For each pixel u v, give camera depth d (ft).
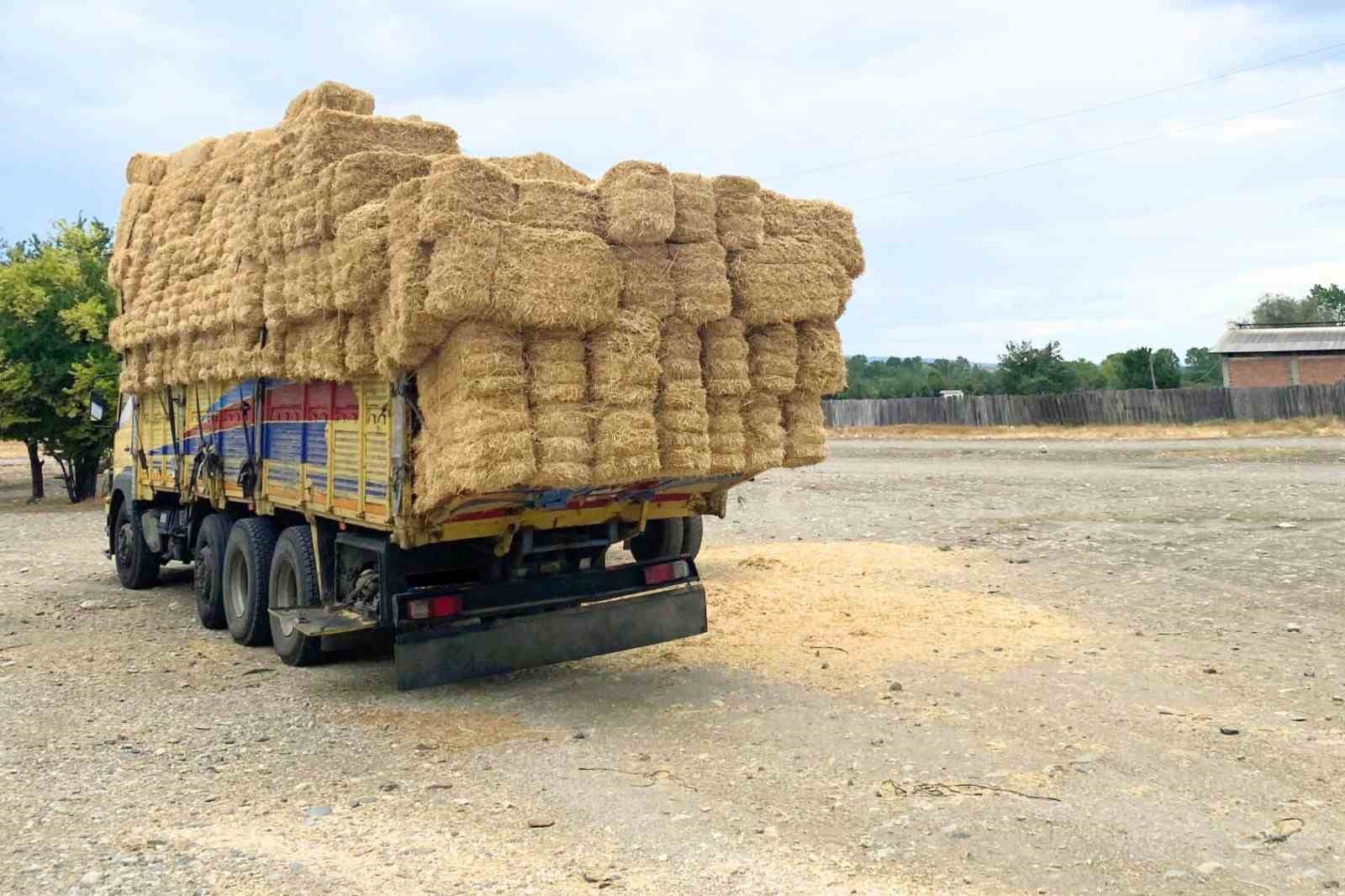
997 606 30.94
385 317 20.80
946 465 82.79
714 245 21.48
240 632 29.14
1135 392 124.98
